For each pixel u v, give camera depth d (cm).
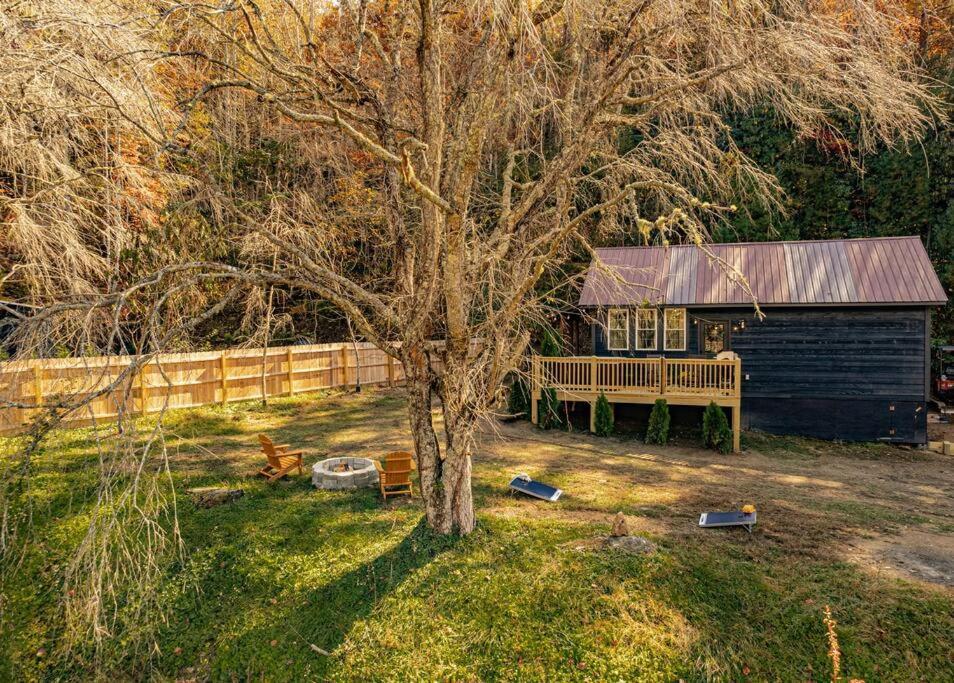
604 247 1902
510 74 787
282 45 846
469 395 764
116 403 538
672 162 957
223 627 696
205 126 1047
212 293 856
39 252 930
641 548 760
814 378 1530
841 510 945
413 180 591
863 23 785
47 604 734
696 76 803
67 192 965
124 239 965
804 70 777
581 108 843
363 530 855
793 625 630
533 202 798
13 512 870
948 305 2116
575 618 653
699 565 728
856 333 1495
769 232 2225
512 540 800
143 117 904
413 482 1055
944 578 696
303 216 924
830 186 2208
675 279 1662
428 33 701
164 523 871
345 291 798
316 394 1912
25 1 739
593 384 1484
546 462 1222
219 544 823
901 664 580
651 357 1531
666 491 1039
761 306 1533
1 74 732
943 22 1211
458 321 729
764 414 1571
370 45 985
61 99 845
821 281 1540
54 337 646
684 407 1555
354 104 795
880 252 1589
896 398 1469
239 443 1328
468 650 634
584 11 787
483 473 1125
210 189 684
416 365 794
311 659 645
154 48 729
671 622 642
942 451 1413
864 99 788
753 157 2269
